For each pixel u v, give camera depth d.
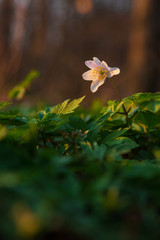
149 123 0.36
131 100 0.35
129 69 1.69
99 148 0.28
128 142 0.32
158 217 0.22
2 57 2.53
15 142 0.30
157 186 0.24
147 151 0.37
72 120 0.34
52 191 0.21
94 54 3.04
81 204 0.20
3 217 0.18
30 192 0.20
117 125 0.36
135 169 0.24
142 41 1.62
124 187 0.23
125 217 0.21
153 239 0.20
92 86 0.36
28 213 0.18
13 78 2.46
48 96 2.66
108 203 0.20
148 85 1.62
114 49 3.01
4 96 1.79
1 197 0.20
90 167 0.25
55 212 0.19
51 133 0.35
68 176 0.23
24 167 0.24
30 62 2.69
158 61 1.61
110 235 0.19
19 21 2.73
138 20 1.64
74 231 0.19
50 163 0.24
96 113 0.41
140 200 0.23
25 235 0.17
